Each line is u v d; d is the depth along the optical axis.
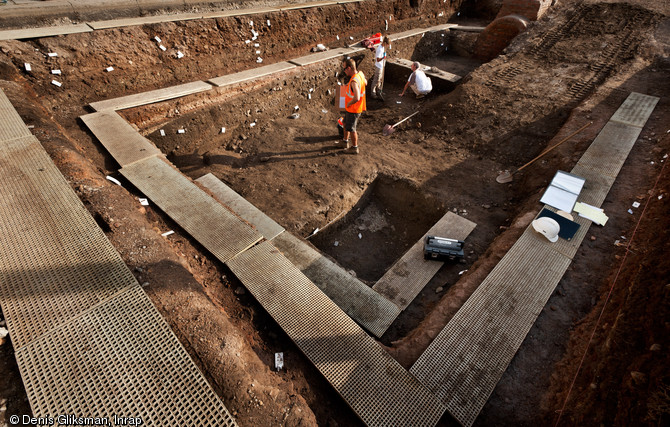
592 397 2.23
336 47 9.45
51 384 2.12
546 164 5.14
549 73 7.50
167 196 4.16
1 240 2.89
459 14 13.13
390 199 5.97
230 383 2.32
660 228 3.46
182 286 2.91
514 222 4.23
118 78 6.19
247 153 6.64
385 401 2.47
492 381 2.64
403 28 11.20
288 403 2.35
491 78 7.66
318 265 4.05
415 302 3.84
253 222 4.68
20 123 4.34
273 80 7.42
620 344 2.34
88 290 2.63
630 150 4.96
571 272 3.45
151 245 3.23
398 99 9.02
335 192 5.57
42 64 5.49
